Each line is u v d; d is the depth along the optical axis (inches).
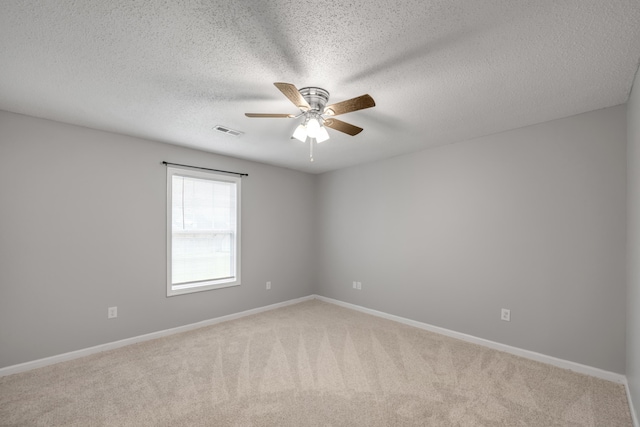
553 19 57.1
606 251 98.4
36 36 62.4
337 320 159.6
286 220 192.4
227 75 78.5
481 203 128.7
